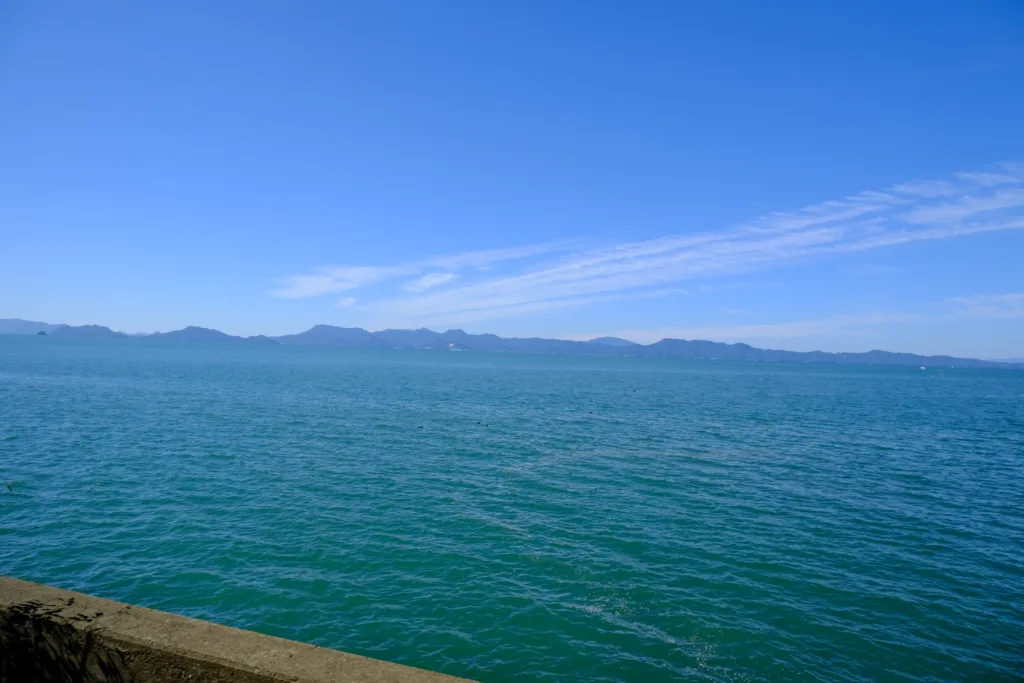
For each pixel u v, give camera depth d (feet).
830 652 40.11
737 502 75.82
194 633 17.26
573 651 39.29
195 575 48.88
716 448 116.37
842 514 71.82
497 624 42.50
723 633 42.06
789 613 45.39
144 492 72.49
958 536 64.85
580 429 138.62
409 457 99.50
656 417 167.94
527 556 55.11
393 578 49.57
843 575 53.01
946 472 99.19
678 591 48.57
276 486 77.25
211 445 104.12
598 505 72.79
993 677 37.88
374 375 366.63
